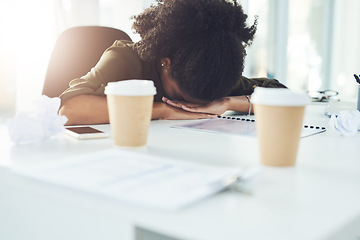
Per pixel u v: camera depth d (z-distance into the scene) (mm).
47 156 690
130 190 483
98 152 692
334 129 956
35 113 845
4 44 1942
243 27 1244
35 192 531
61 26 2094
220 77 1115
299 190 517
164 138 886
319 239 378
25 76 2002
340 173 605
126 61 1368
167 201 445
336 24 5016
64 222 509
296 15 4441
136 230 444
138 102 738
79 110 1136
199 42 1110
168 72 1233
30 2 1979
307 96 629
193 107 1353
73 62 1650
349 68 5094
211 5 1118
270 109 624
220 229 393
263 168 630
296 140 635
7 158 668
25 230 572
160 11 1228
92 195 488
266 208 449
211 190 487
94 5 2303
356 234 447
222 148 780
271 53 4168
